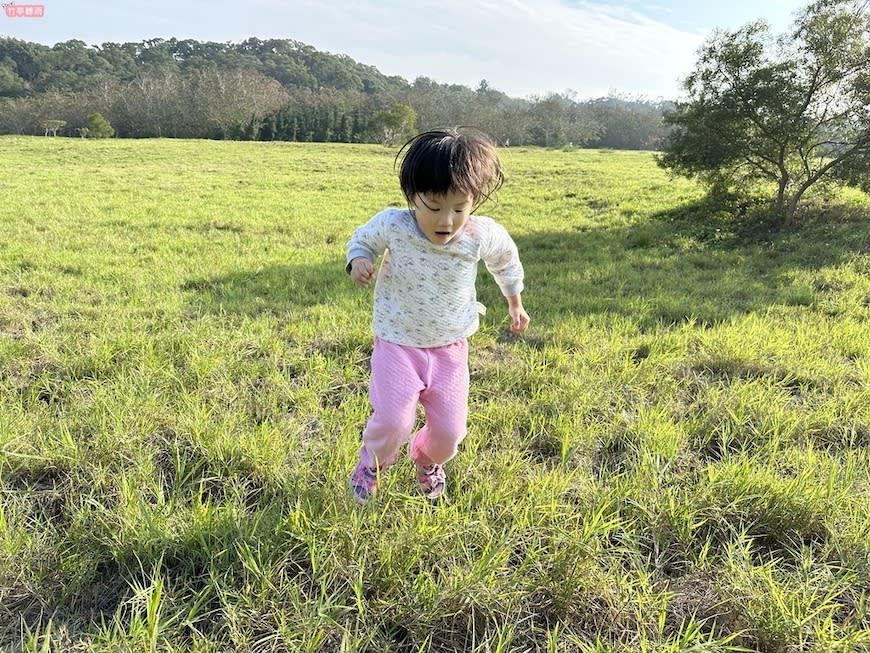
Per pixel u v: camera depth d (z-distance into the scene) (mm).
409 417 2258
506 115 71688
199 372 3783
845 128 9930
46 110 69375
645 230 10531
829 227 9852
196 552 2207
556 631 1918
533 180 19797
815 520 2500
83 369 3844
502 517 2443
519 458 2932
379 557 2180
